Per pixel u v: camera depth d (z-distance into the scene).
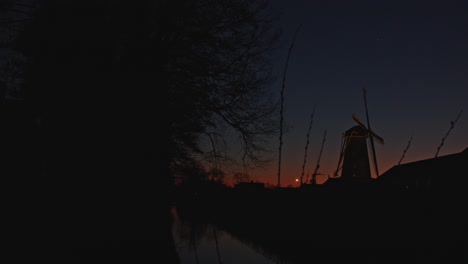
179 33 12.59
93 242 8.95
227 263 14.99
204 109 13.98
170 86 12.59
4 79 11.24
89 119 10.23
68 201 9.59
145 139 10.58
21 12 8.95
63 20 10.30
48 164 10.07
